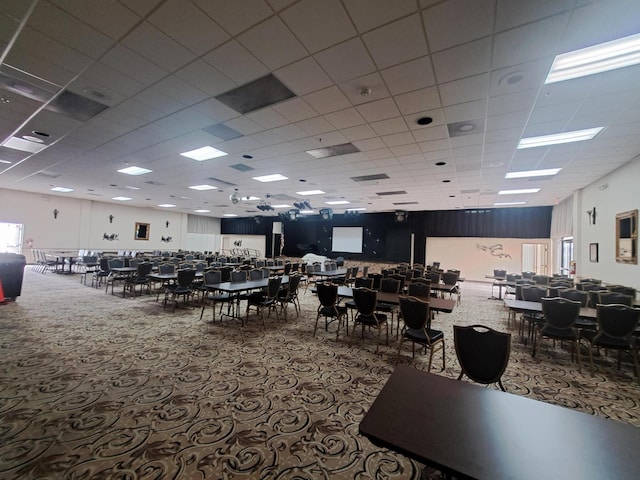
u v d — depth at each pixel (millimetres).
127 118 4367
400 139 4898
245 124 4465
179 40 2670
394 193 9789
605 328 3500
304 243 17953
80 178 9023
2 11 2359
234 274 6098
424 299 4539
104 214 15164
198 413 2500
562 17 2256
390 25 2398
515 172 6824
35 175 8773
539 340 3975
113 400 2664
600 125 4164
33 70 3203
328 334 4883
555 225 11367
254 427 2334
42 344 4016
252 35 2574
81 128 4820
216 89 3494
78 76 3305
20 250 12617
